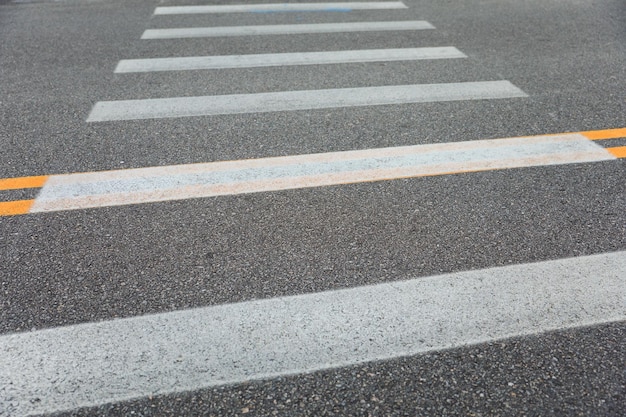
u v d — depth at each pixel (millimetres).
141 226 3463
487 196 3771
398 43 6660
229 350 2605
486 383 2451
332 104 5105
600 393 2406
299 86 5488
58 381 2441
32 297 2910
